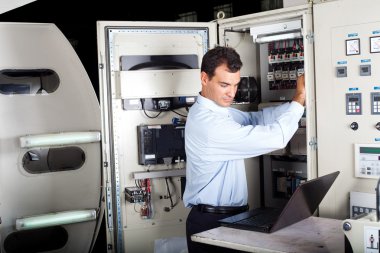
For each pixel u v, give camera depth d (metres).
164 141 3.58
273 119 2.82
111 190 3.51
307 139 3.16
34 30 3.29
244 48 3.74
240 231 2.33
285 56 3.57
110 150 3.50
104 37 3.45
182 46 3.61
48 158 3.52
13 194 3.28
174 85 3.54
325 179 2.41
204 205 2.56
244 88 3.64
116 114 3.52
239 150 2.46
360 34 2.93
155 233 3.65
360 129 2.96
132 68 3.49
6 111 3.24
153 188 3.65
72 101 3.38
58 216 3.33
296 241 2.16
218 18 3.69
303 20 3.13
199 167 2.56
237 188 2.56
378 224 1.90
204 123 2.46
